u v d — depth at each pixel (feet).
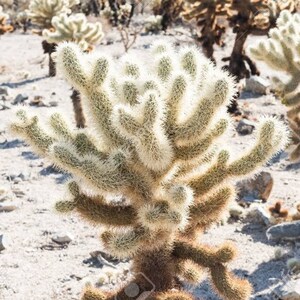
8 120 7.82
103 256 11.38
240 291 7.85
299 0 31.14
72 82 7.63
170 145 7.48
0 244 11.82
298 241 11.73
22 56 41.27
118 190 7.48
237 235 12.22
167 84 7.66
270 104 24.86
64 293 10.29
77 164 7.27
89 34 24.26
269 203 14.03
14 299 10.14
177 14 48.24
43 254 11.63
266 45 14.47
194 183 7.91
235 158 7.89
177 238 8.20
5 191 15.05
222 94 7.32
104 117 7.69
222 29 25.64
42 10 32.73
